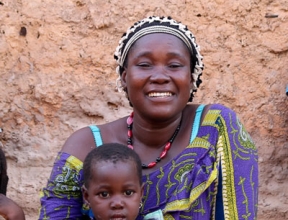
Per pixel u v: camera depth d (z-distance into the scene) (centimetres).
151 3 533
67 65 524
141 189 318
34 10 525
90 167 313
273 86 536
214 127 332
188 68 331
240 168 326
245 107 533
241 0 537
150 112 324
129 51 332
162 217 315
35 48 523
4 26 523
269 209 526
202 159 322
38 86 519
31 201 512
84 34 527
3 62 520
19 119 517
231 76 534
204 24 536
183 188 318
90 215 326
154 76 322
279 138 534
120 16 530
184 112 344
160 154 335
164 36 328
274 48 537
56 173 333
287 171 532
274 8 537
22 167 515
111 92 525
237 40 536
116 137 344
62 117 521
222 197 325
